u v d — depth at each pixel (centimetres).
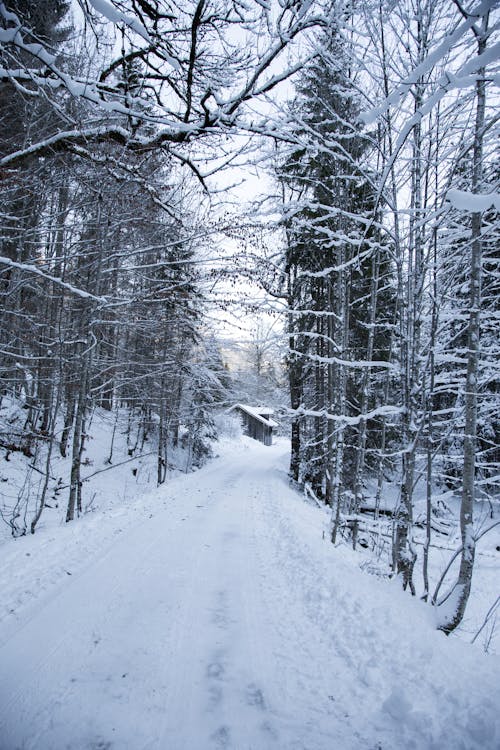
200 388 1897
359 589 443
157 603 417
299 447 1759
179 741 229
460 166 457
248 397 2453
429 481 509
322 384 1337
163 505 1004
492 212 470
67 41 450
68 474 1348
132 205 699
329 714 252
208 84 321
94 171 545
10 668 295
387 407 559
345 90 474
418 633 335
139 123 368
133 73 341
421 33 412
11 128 575
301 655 324
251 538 713
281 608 418
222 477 1725
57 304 873
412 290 538
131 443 2045
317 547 632
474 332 435
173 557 576
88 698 263
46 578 474
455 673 272
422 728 228
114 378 1113
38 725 238
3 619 371
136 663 307
